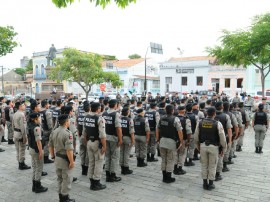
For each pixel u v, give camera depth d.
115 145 6.39
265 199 5.43
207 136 5.84
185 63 35.34
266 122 9.07
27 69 72.38
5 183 6.39
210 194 5.68
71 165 5.02
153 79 42.06
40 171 5.84
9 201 5.40
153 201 5.34
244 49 15.29
